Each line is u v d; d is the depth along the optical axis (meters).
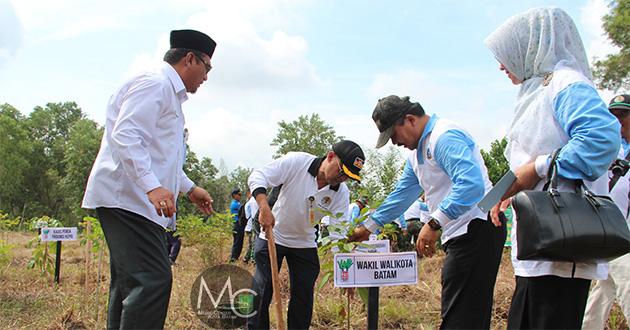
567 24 2.51
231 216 9.72
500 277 7.85
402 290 7.07
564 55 2.49
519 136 2.49
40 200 69.56
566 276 2.23
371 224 3.87
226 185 71.06
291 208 4.16
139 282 2.81
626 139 3.99
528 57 2.55
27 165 64.44
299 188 4.14
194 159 65.62
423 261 10.06
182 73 3.17
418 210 9.67
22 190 67.81
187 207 31.70
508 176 2.42
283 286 7.22
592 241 2.01
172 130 3.07
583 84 2.28
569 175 2.18
